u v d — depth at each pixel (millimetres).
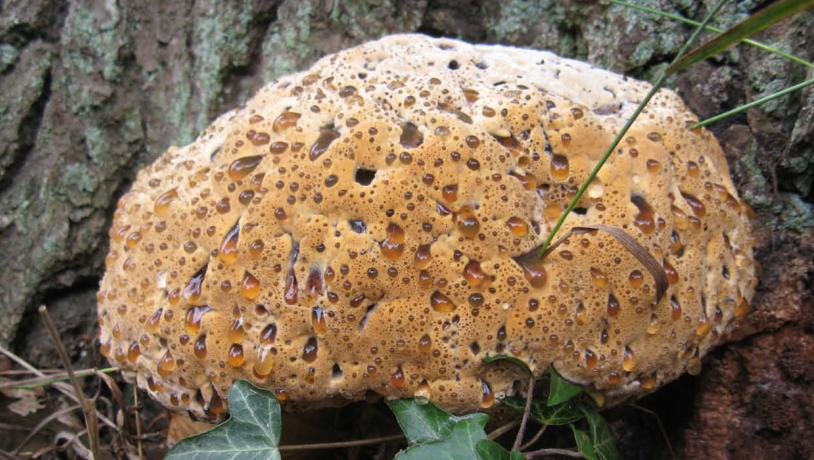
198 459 313
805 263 366
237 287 310
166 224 328
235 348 311
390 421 375
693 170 334
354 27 450
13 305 454
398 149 311
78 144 459
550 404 310
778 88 382
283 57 453
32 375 448
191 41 458
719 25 400
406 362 306
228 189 320
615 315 312
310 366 307
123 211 355
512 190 312
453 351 305
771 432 365
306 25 451
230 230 317
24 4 458
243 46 454
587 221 318
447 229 306
